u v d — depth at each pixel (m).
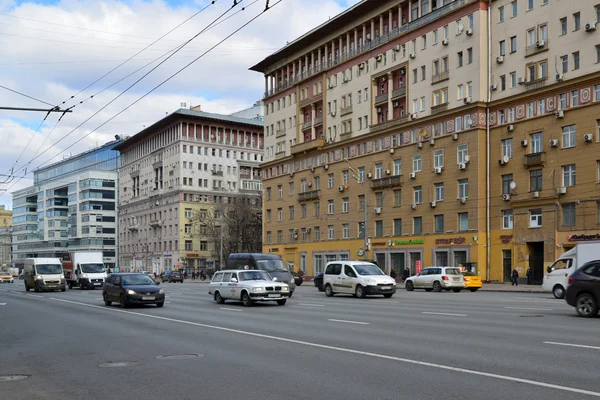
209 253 103.44
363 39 63.38
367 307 23.27
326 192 68.38
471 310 20.92
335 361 10.48
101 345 13.54
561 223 43.94
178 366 10.51
